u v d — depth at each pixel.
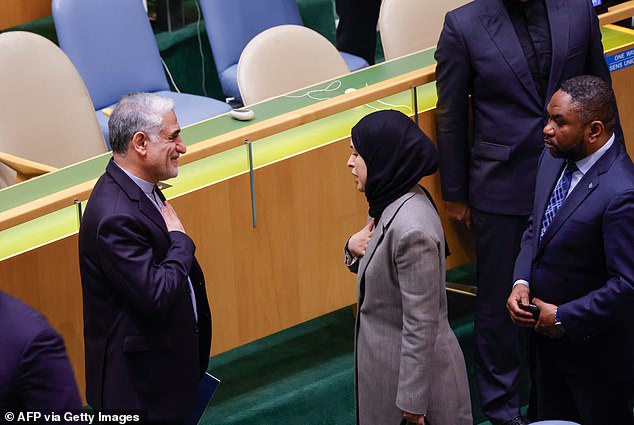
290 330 16.31
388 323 11.33
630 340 12.11
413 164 10.93
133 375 10.93
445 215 15.24
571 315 11.81
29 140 16.69
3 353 8.36
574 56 13.63
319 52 17.56
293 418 14.54
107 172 10.88
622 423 12.69
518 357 14.65
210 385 11.89
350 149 14.27
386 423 11.48
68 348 12.56
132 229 10.53
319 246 14.41
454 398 11.38
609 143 11.70
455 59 13.78
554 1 13.66
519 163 13.84
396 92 14.37
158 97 10.90
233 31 20.08
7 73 16.53
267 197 13.74
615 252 11.44
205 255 13.44
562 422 10.28
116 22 18.91
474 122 14.14
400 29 18.77
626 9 16.38
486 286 14.47
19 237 12.24
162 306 10.52
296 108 14.43
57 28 18.47
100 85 18.75
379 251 11.05
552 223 12.00
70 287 12.40
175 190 13.11
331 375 14.98
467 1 19.34
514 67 13.54
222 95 23.06
